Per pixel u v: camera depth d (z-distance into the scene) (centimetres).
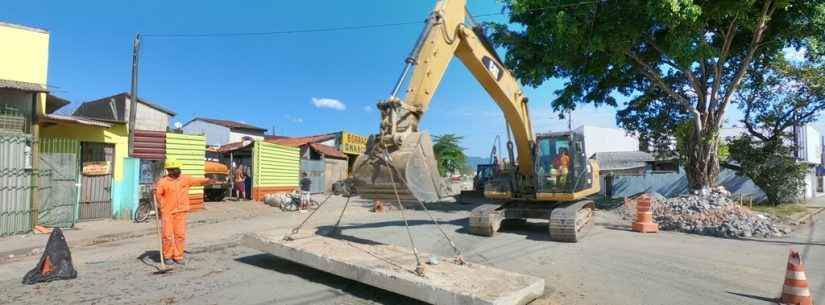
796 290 592
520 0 1555
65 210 1195
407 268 595
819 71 2100
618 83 2202
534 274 752
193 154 1661
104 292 612
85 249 938
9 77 1122
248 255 859
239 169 2139
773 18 1692
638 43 1773
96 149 1377
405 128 700
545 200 1233
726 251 998
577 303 593
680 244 1091
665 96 2334
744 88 2273
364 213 1778
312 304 569
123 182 1406
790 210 2000
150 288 632
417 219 1560
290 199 1870
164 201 777
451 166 5281
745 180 2502
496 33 1839
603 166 3266
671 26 1449
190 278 686
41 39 1184
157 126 2225
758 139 2519
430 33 779
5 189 1079
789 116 2325
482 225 1162
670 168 3003
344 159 3322
